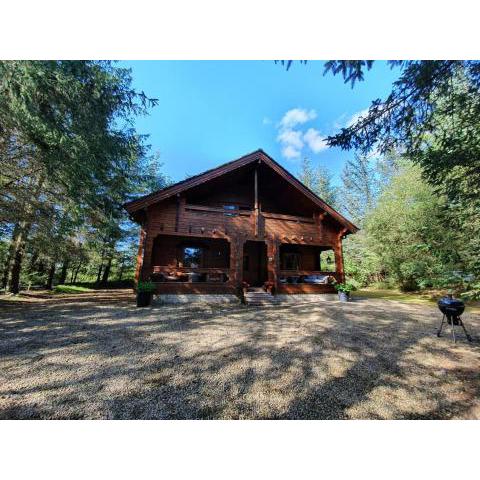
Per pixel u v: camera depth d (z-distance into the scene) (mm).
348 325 5625
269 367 3285
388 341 4492
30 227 8570
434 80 3184
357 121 3805
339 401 2510
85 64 5480
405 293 12766
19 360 3371
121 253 18016
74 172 6652
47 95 5395
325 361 3520
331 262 18609
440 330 4832
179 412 2281
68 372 3033
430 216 9859
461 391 2732
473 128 3869
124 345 4035
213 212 9664
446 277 7301
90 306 7691
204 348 3971
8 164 7262
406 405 2463
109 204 9570
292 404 2441
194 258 11297
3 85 4910
